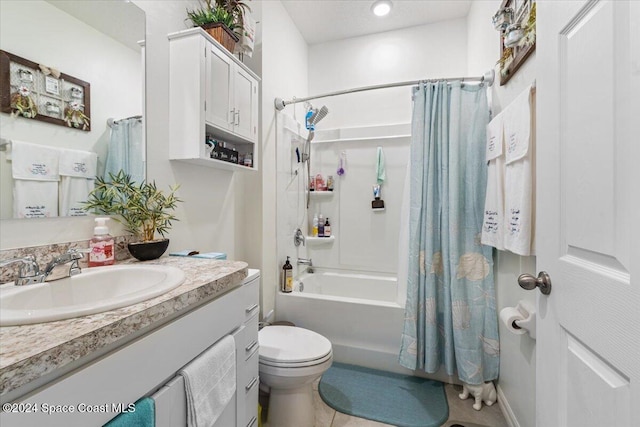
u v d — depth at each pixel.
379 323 1.88
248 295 1.06
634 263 0.48
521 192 1.10
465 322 1.61
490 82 1.66
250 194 1.95
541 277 0.78
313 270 2.77
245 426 1.03
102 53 1.03
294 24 2.50
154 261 1.10
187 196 1.44
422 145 1.75
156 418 0.62
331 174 2.77
